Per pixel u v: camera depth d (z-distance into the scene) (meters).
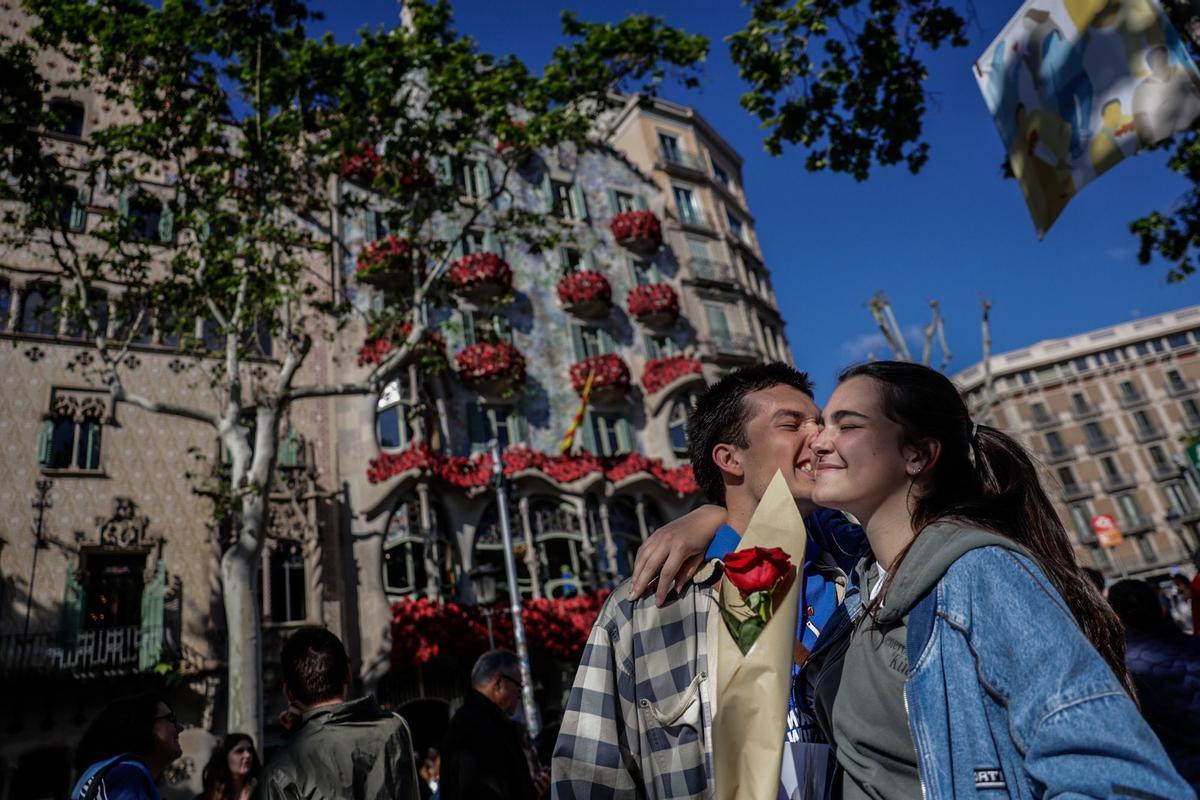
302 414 18.23
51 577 14.77
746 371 2.09
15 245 12.89
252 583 11.71
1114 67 3.82
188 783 14.05
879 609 1.38
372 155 20.06
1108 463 57.81
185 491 16.39
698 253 28.95
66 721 14.06
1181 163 10.16
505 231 16.20
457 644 17.02
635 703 1.68
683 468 23.08
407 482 18.14
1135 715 1.03
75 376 16.44
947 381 1.54
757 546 1.51
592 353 24.06
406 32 14.55
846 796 1.38
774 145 9.05
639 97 15.09
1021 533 1.42
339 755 3.05
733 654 1.42
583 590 20.02
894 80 8.59
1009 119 4.34
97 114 18.70
